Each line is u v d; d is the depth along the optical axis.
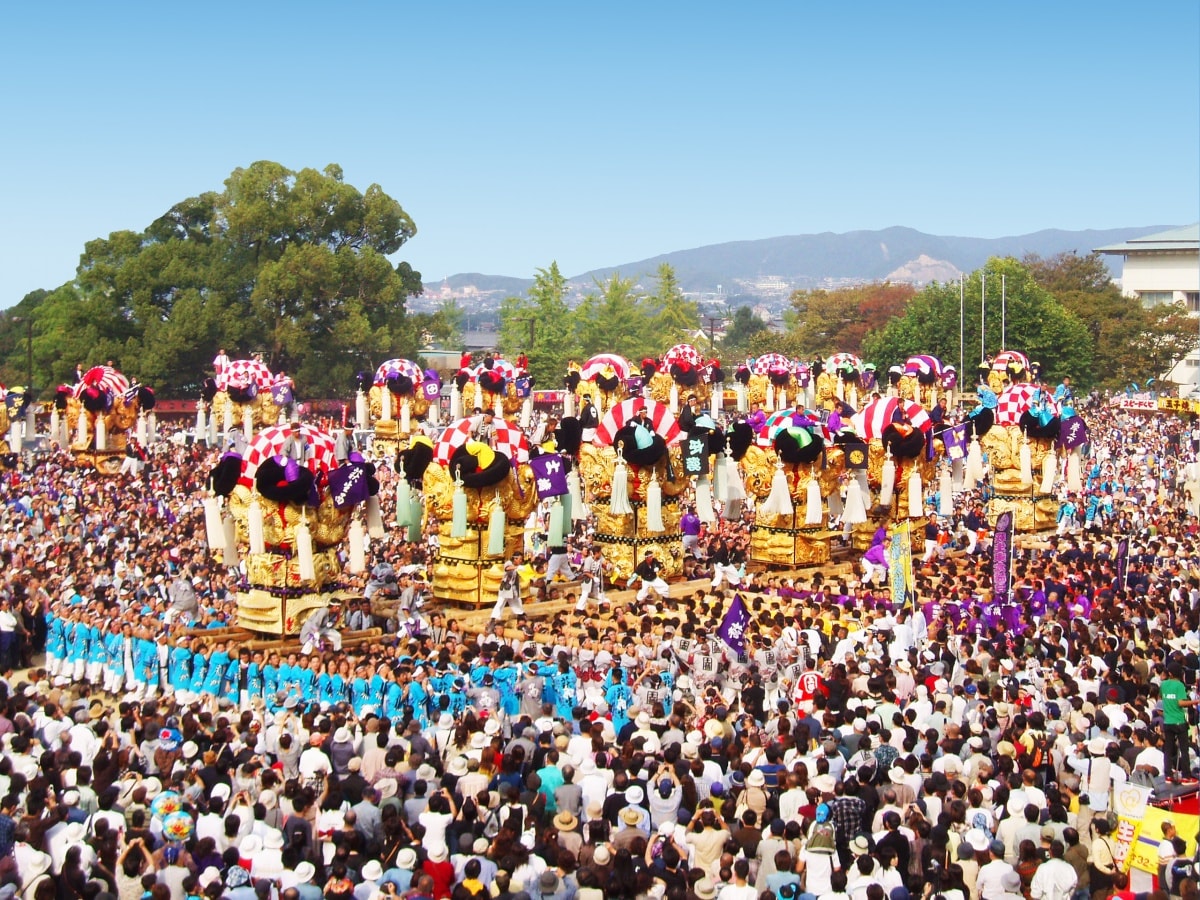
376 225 122.44
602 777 20.86
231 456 33.72
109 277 116.31
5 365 139.88
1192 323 133.62
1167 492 59.94
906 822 19.62
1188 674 27.52
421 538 39.69
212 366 114.25
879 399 43.09
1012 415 49.38
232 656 30.53
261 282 112.94
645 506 39.34
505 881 17.30
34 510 49.59
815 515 41.12
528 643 30.08
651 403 39.41
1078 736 23.94
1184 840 19.95
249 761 21.20
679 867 18.70
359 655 29.94
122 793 20.50
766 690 28.39
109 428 68.12
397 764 21.97
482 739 22.27
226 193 122.50
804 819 19.78
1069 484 49.28
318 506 33.56
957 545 45.34
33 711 24.92
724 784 21.30
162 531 45.78
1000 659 28.50
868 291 172.75
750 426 42.72
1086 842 21.42
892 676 26.81
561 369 149.50
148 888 16.70
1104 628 31.42
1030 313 123.12
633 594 37.78
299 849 18.20
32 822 18.34
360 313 115.69
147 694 31.92
